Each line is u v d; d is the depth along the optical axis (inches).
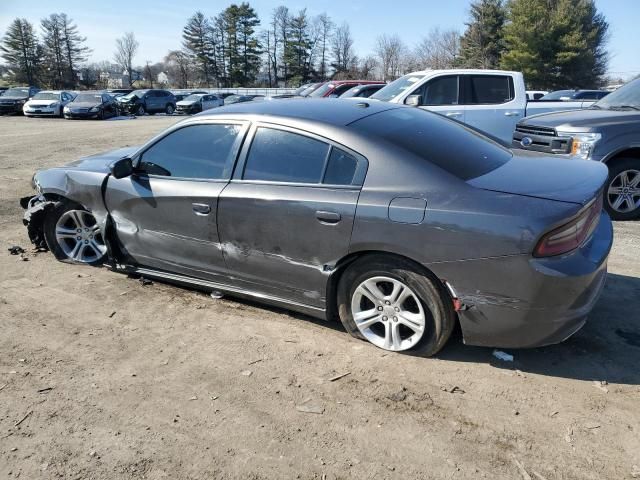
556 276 110.5
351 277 133.6
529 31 1876.2
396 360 131.5
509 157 142.9
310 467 97.7
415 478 94.7
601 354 132.5
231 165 148.7
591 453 99.6
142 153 167.5
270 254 142.3
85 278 184.1
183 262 162.7
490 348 135.9
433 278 122.2
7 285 178.5
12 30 3137.3
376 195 124.6
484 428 107.1
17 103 1200.2
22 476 96.7
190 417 111.8
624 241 219.1
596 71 1982.0
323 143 134.6
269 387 121.7
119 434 107.1
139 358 134.4
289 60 3100.4
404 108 159.2
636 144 240.7
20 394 120.2
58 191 184.9
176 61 3599.9
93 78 3491.6
